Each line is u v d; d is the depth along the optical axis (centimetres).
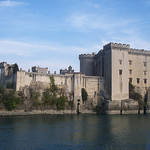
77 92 9888
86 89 10306
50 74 9762
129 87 10794
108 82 10362
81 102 9875
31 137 4534
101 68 11131
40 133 4919
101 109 10162
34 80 9462
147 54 11431
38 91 9169
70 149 3781
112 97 10056
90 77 10431
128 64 10800
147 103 10688
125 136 4759
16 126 5678
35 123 6266
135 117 8375
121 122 6831
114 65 10244
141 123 6644
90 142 4234
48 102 9144
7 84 9669
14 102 8306
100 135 4831
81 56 12350
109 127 5850
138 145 4069
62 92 9719
